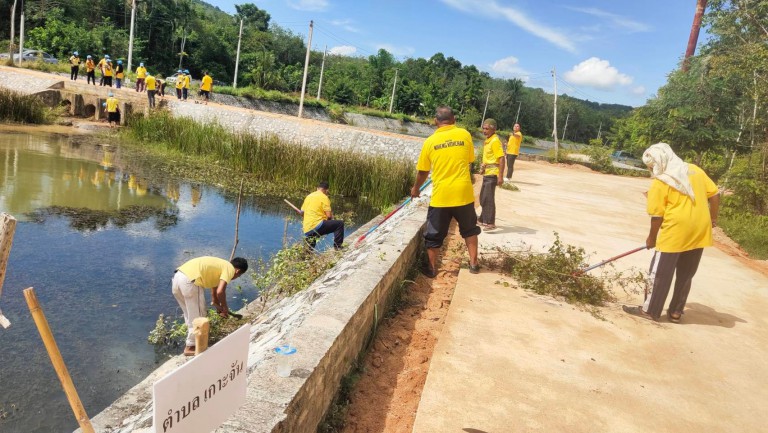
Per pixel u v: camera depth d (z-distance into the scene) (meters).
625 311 4.91
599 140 25.41
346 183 15.82
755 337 4.56
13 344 5.32
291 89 68.62
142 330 5.96
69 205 10.86
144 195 12.66
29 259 7.58
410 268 5.62
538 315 4.59
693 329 4.62
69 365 5.08
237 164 17.34
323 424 2.93
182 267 5.46
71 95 25.47
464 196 5.28
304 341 2.97
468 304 4.67
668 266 4.57
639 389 3.47
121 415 4.23
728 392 3.55
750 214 11.87
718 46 19.48
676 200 4.47
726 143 18.92
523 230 7.75
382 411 3.15
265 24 86.56
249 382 2.54
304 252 7.38
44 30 47.62
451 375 3.41
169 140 20.09
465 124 78.50
